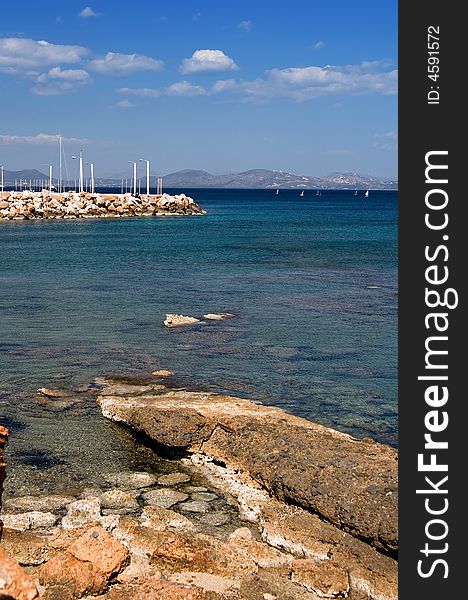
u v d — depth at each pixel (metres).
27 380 21.58
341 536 11.98
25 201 117.12
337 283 44.22
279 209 179.75
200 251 64.81
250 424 15.71
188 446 15.59
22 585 7.64
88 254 61.31
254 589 10.34
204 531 12.52
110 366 23.38
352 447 14.14
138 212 129.12
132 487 14.26
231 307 34.91
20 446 16.14
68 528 12.31
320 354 25.52
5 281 43.72
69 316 32.03
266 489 13.91
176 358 24.59
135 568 10.70
